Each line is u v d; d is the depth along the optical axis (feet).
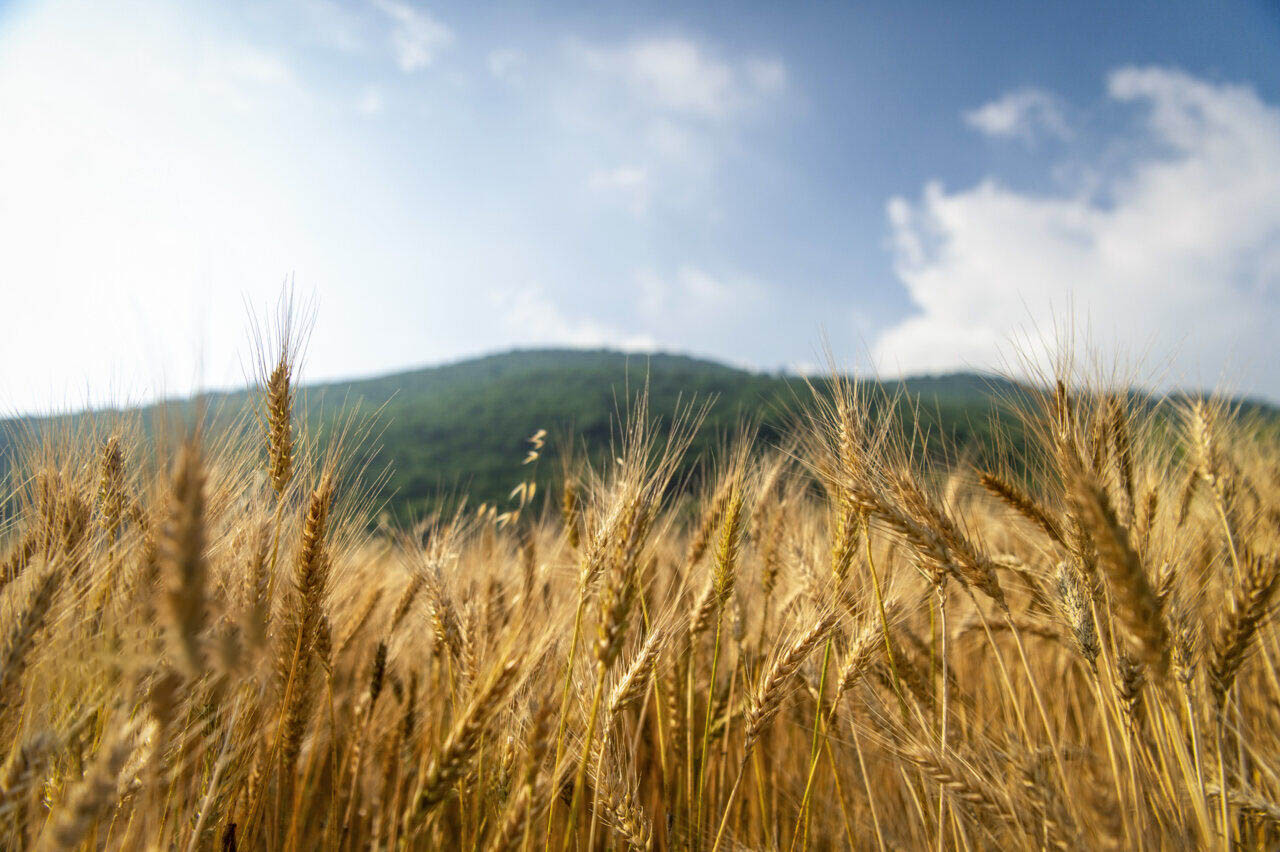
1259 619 8.69
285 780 9.35
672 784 12.04
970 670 14.90
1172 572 9.17
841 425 10.27
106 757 5.17
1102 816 6.88
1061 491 9.68
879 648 9.95
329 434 9.78
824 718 10.58
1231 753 9.58
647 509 8.20
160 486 7.30
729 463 12.10
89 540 8.38
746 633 13.09
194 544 4.99
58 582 7.23
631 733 12.77
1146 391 10.88
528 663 7.77
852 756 11.87
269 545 8.72
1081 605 9.39
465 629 10.64
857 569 11.73
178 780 7.88
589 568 9.09
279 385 9.28
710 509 12.25
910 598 11.30
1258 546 10.86
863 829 10.66
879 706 10.55
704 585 11.55
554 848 9.46
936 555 9.14
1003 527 14.87
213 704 7.80
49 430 9.09
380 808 11.44
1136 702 8.36
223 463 9.20
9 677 6.61
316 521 9.17
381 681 12.03
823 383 10.71
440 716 11.34
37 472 8.76
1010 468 10.33
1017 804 8.41
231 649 4.86
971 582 9.61
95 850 6.77
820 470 10.67
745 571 14.08
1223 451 11.92
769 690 9.40
